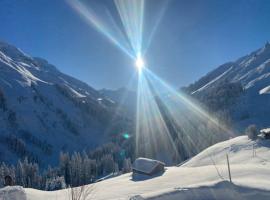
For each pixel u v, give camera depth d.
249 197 32.19
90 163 153.75
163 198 32.47
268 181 38.72
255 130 106.50
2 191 33.75
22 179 128.50
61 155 164.75
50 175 156.88
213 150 107.56
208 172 56.62
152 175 73.25
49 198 53.56
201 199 31.94
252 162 81.31
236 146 101.88
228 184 34.44
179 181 54.56
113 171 170.00
